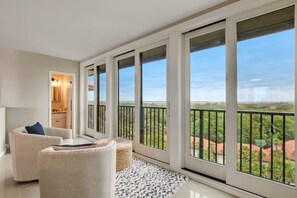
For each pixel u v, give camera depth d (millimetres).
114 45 4125
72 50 4535
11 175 2822
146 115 3688
